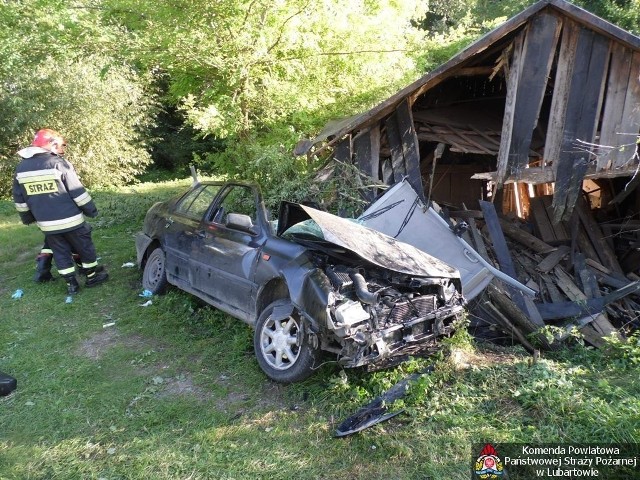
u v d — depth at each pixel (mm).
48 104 13445
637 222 7688
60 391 3996
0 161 13352
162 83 16531
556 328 5273
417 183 6363
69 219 6051
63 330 5191
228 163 8148
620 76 5574
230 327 5152
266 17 6973
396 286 4230
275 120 7996
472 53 5668
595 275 6816
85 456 3229
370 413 3650
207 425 3557
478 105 8688
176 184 15867
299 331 3928
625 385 4145
